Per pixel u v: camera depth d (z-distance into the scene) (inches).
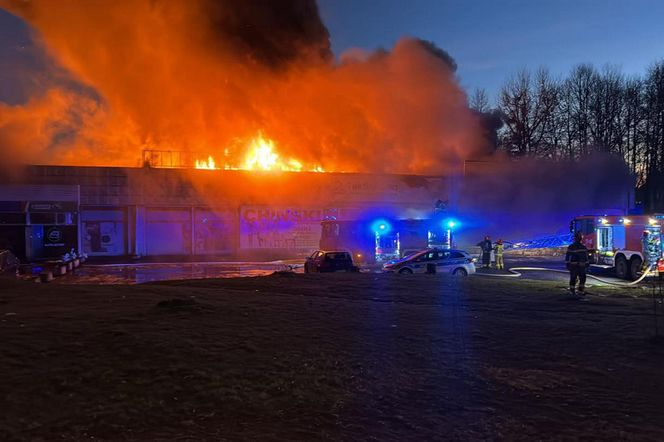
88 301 402.0
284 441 159.9
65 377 205.6
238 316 343.9
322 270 864.3
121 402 185.6
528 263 1181.1
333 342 281.9
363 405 193.5
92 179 1396.4
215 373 217.0
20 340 255.4
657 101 1817.2
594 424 179.5
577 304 452.8
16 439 154.9
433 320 360.8
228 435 163.5
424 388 214.1
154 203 1435.8
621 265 850.1
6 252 948.6
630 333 324.2
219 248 1487.5
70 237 1343.5
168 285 565.0
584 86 1937.7
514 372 238.2
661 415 189.0
